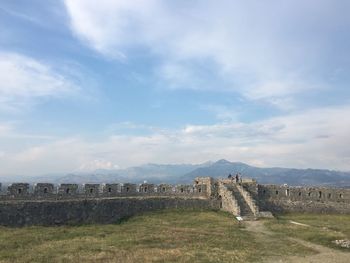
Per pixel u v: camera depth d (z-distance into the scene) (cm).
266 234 5616
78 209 6244
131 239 4897
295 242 5009
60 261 3712
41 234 5047
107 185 7119
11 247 4244
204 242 4819
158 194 7800
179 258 3928
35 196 6125
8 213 5491
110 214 6606
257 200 8275
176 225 6222
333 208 8838
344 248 4688
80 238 4941
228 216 7319
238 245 4709
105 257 3903
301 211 8556
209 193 8206
